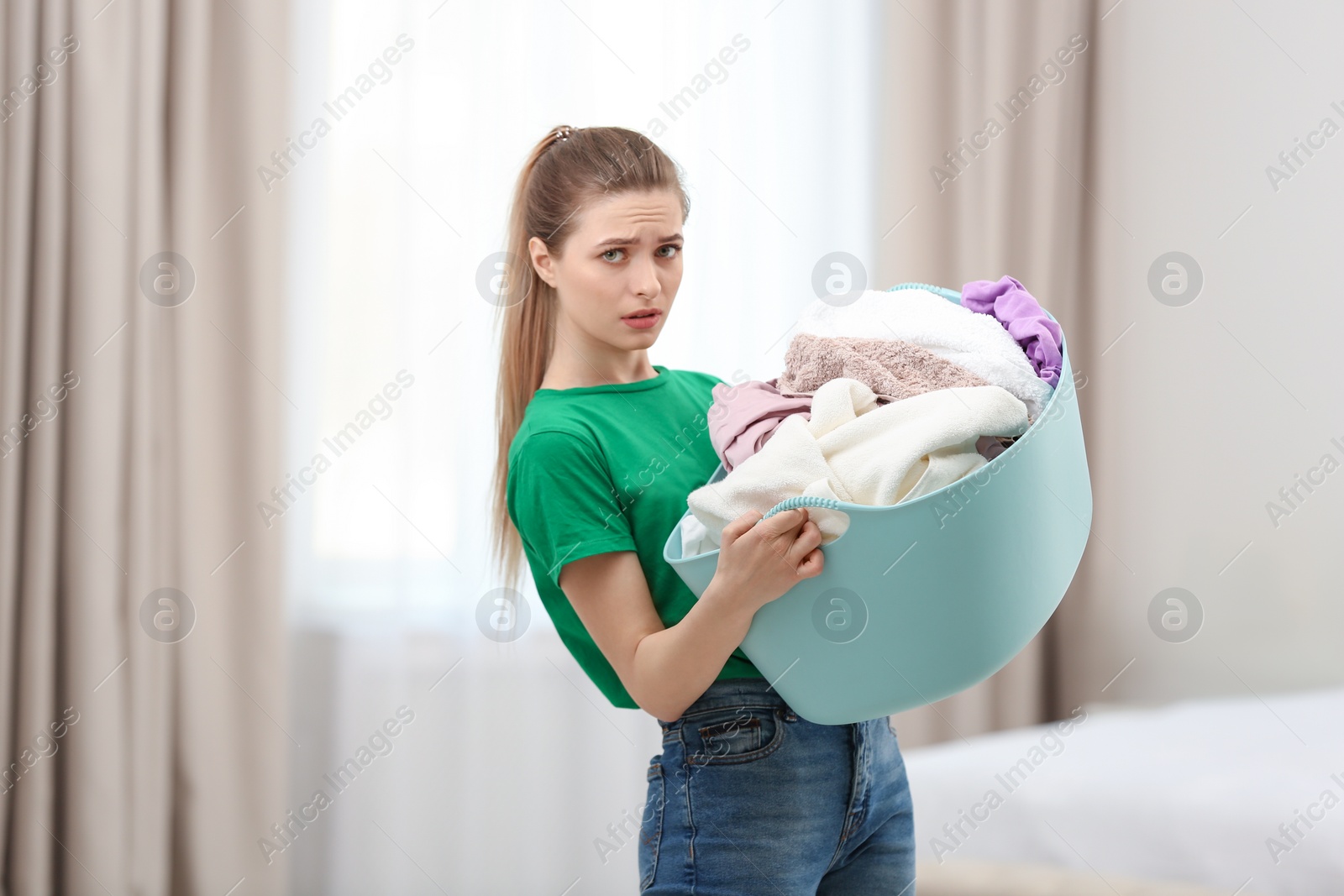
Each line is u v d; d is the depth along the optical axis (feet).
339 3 7.39
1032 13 8.14
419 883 7.31
